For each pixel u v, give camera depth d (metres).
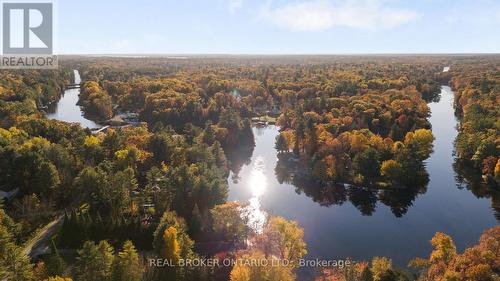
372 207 133.12
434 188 144.75
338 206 134.00
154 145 146.25
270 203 135.12
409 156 147.25
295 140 174.25
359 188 143.38
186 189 112.69
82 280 77.38
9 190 117.69
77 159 133.50
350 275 89.56
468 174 154.12
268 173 162.88
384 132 190.62
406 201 136.50
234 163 174.88
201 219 103.81
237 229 102.56
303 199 138.88
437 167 163.12
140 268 82.88
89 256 77.88
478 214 126.56
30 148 130.00
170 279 82.31
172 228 85.94
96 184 111.69
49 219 109.62
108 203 110.69
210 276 86.56
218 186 114.00
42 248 96.44
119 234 98.50
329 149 156.75
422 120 195.00
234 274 80.25
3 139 136.50
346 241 112.00
